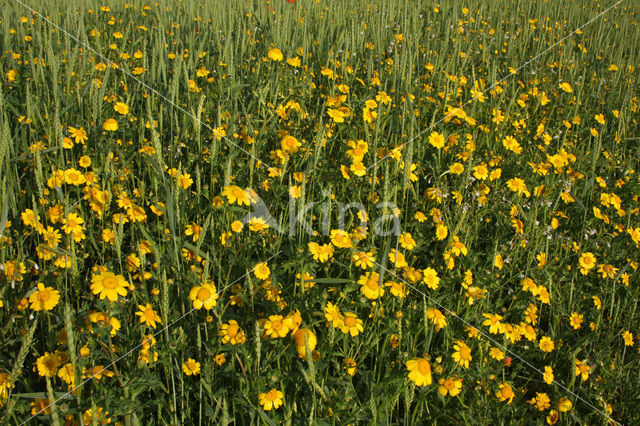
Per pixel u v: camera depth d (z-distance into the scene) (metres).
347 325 2.16
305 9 7.15
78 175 2.76
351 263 2.45
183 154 3.30
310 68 4.85
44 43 4.34
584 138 5.01
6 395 1.80
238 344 2.03
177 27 5.83
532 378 2.56
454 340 2.33
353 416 1.86
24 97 3.70
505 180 3.89
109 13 6.62
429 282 2.59
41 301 1.98
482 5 8.54
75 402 1.79
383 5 6.34
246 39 5.14
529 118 5.08
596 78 6.41
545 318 2.98
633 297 2.96
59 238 2.35
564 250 3.31
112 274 1.95
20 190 2.70
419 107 4.20
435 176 3.37
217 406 1.90
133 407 1.78
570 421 2.37
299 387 2.04
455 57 5.17
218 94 3.82
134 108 3.93
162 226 2.61
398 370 1.98
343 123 3.53
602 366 2.48
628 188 4.06
